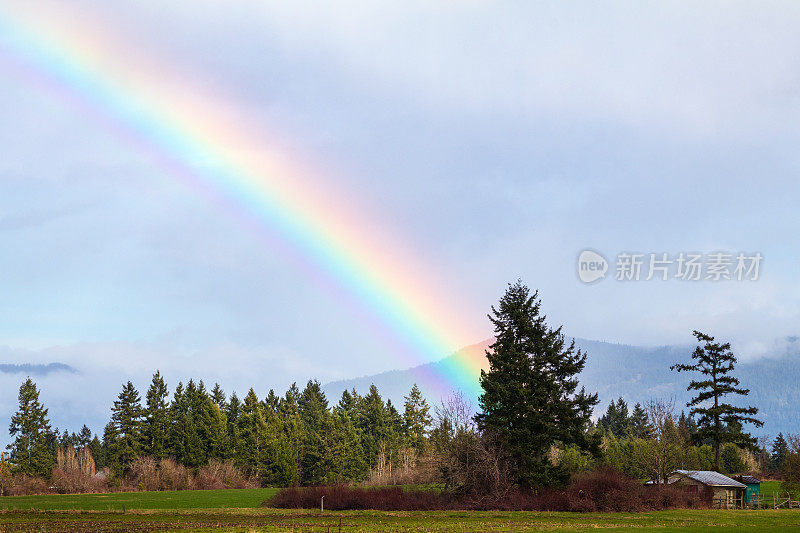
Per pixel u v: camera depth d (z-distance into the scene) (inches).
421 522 1855.3
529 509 2365.9
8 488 4335.6
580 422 2691.9
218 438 5009.8
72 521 1852.9
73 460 4788.4
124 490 4367.6
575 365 2731.3
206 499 3019.2
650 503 2415.1
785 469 3531.0
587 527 1706.4
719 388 3484.3
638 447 3951.8
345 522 1846.7
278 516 2068.2
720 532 1536.7
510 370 2694.4
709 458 4739.2
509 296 2847.0
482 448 2564.0
